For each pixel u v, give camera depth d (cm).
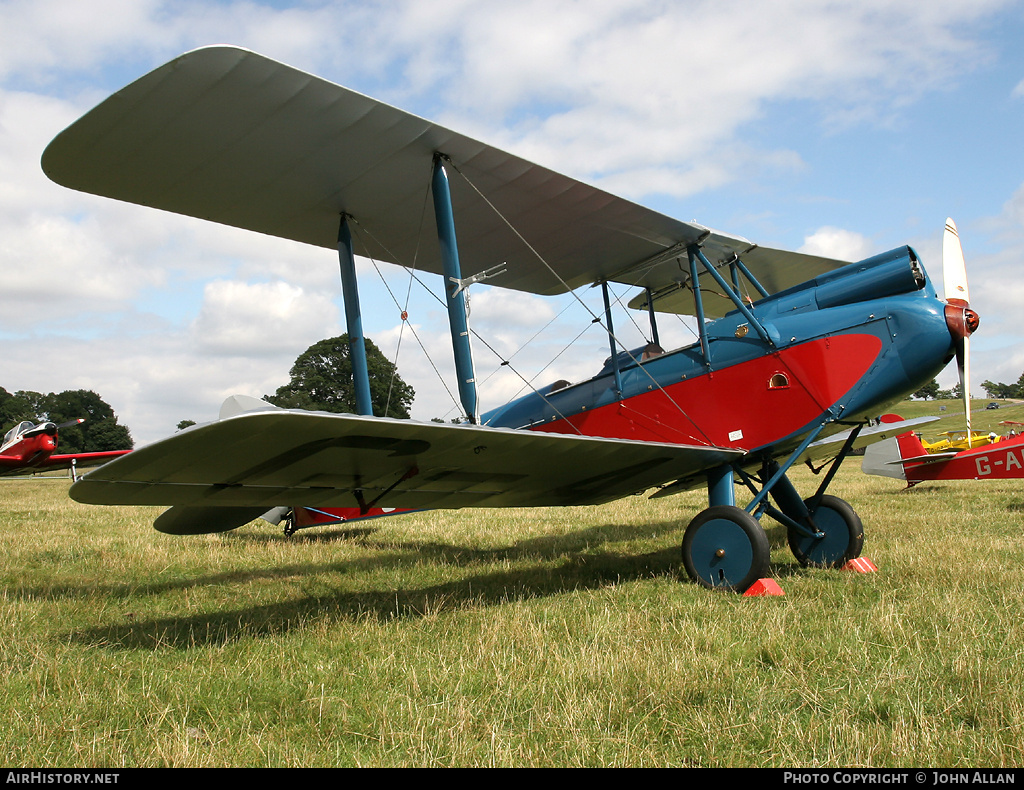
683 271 685
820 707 243
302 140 455
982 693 242
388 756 216
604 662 286
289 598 475
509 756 209
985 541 590
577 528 840
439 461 412
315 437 329
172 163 478
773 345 524
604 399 631
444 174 477
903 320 479
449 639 347
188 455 324
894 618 338
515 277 720
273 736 233
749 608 393
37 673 299
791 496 564
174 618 419
